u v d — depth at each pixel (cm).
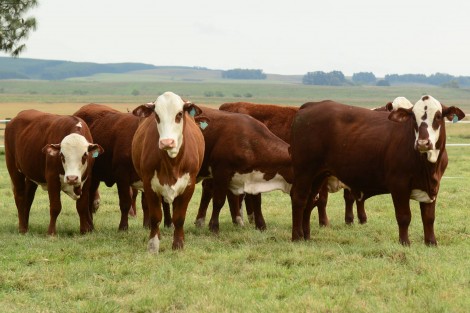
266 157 1218
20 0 3316
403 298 762
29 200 1276
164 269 903
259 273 882
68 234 1224
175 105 986
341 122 1102
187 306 754
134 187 1255
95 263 933
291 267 923
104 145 1279
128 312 738
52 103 13775
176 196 1036
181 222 1049
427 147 971
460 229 1234
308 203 1159
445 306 725
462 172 2212
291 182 1230
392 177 1045
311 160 1123
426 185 1031
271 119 1433
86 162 1168
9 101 14700
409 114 1005
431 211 1065
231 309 736
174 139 971
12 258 977
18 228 1276
